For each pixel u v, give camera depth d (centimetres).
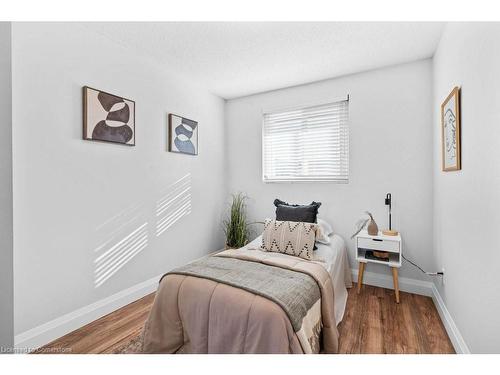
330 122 320
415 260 272
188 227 327
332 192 315
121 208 244
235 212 366
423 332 196
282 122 353
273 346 132
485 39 131
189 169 328
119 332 201
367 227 286
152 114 276
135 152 257
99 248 225
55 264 194
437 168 240
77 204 208
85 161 214
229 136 393
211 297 154
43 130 186
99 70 223
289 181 345
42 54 186
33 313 182
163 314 170
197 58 268
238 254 228
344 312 226
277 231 244
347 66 284
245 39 232
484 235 134
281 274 181
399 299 253
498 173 119
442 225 222
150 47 246
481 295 138
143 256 267
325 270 203
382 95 286
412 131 271
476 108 143
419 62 268
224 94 373
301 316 146
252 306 142
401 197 278
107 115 228
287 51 252
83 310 212
